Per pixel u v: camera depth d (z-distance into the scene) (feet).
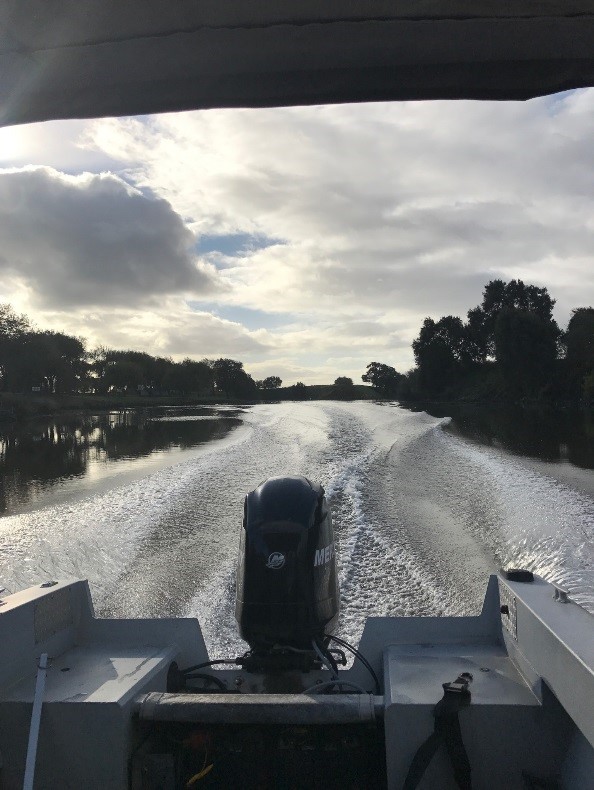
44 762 6.57
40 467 63.62
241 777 6.91
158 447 81.05
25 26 4.12
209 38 4.29
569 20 4.03
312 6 3.96
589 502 35.47
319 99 5.16
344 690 8.61
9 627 7.00
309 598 9.24
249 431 94.43
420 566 23.82
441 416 118.73
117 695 6.71
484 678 7.11
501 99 5.16
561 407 182.19
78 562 25.76
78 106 5.06
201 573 23.62
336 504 34.63
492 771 6.37
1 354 249.34
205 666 8.59
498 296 265.54
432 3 3.90
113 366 327.88
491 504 34.83
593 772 5.55
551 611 6.76
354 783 6.84
